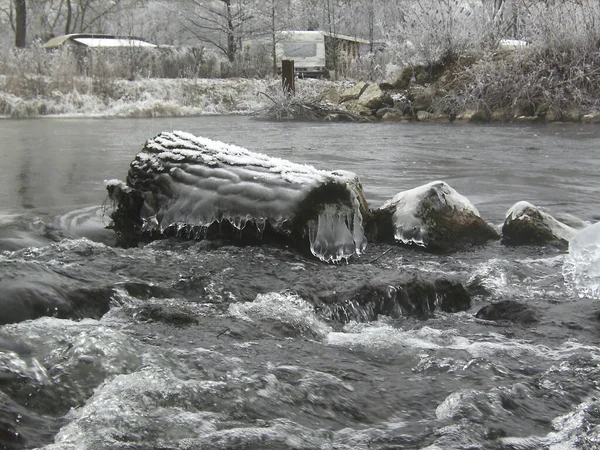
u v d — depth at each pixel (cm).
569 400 283
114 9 5419
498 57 2344
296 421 257
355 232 546
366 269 486
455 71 2450
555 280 486
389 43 2805
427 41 2592
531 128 1839
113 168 1024
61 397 266
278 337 356
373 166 1068
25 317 350
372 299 415
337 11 4494
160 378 278
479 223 598
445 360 325
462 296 435
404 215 582
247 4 4050
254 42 3981
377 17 3856
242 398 268
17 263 394
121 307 377
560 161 1126
